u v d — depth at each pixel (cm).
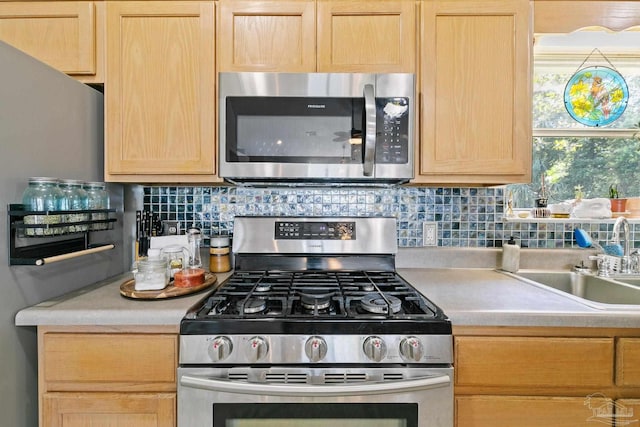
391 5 121
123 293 103
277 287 115
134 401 89
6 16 121
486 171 121
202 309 96
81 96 117
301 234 143
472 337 91
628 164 164
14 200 90
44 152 100
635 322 89
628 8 129
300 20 121
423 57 121
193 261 138
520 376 90
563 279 145
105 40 121
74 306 94
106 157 121
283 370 87
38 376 93
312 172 118
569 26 128
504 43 121
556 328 91
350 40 121
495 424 90
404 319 89
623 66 165
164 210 153
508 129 122
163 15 120
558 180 166
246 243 142
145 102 120
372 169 117
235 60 121
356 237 144
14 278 90
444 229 154
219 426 87
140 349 89
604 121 164
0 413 86
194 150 121
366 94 113
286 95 117
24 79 93
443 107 122
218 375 87
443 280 129
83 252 104
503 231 154
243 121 118
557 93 166
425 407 88
